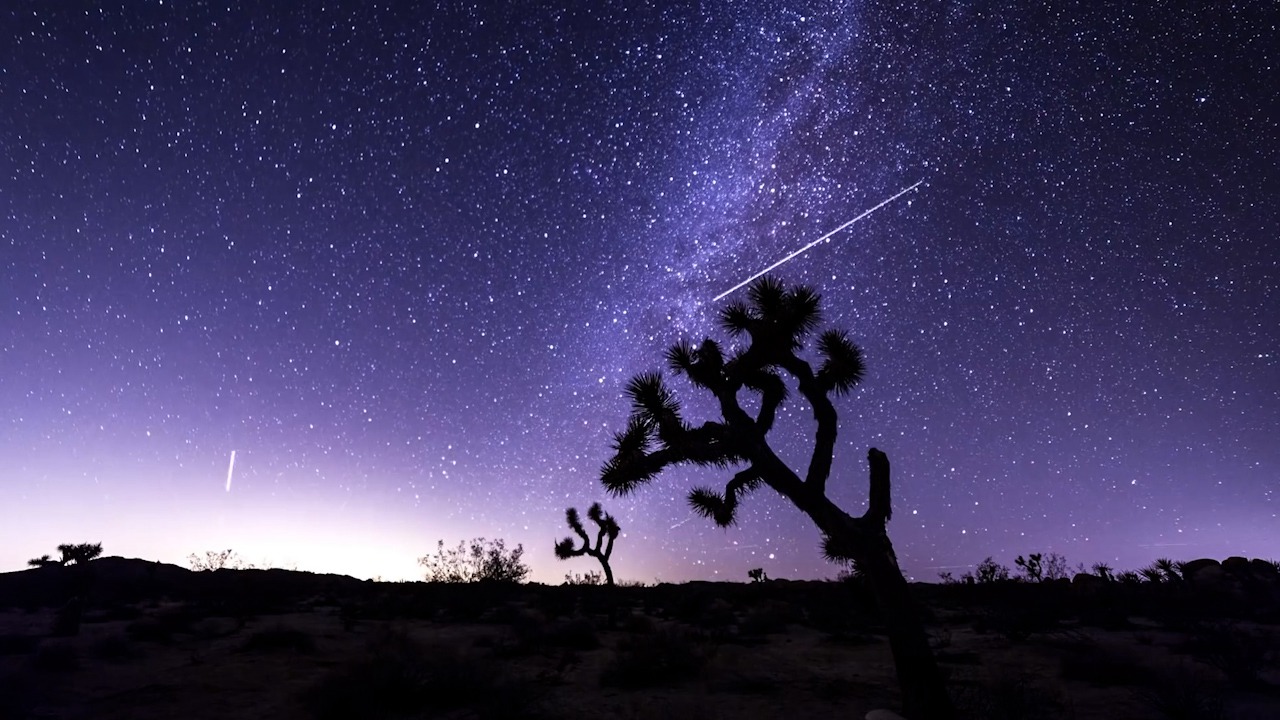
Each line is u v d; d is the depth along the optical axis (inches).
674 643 378.0
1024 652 430.9
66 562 1131.3
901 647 239.9
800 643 493.4
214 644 465.4
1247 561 885.8
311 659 400.8
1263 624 592.1
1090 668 336.8
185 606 719.7
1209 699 270.7
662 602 827.4
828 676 357.7
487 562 1032.2
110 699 298.5
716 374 309.9
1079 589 821.9
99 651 402.0
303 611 740.7
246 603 767.7
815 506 271.0
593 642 475.5
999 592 826.8
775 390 309.7
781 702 297.1
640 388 327.3
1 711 270.5
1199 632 448.5
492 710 265.4
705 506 322.0
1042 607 616.4
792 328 308.0
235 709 282.4
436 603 779.4
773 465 284.4
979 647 456.4
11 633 513.0
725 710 282.5
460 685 295.1
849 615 609.0
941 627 582.6
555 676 346.3
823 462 280.7
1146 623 606.5
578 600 845.2
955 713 236.2
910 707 234.2
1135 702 279.9
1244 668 323.9
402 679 293.4
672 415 321.1
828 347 326.0
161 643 459.8
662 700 301.0
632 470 316.8
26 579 1013.2
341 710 268.5
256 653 419.5
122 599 906.1
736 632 563.8
